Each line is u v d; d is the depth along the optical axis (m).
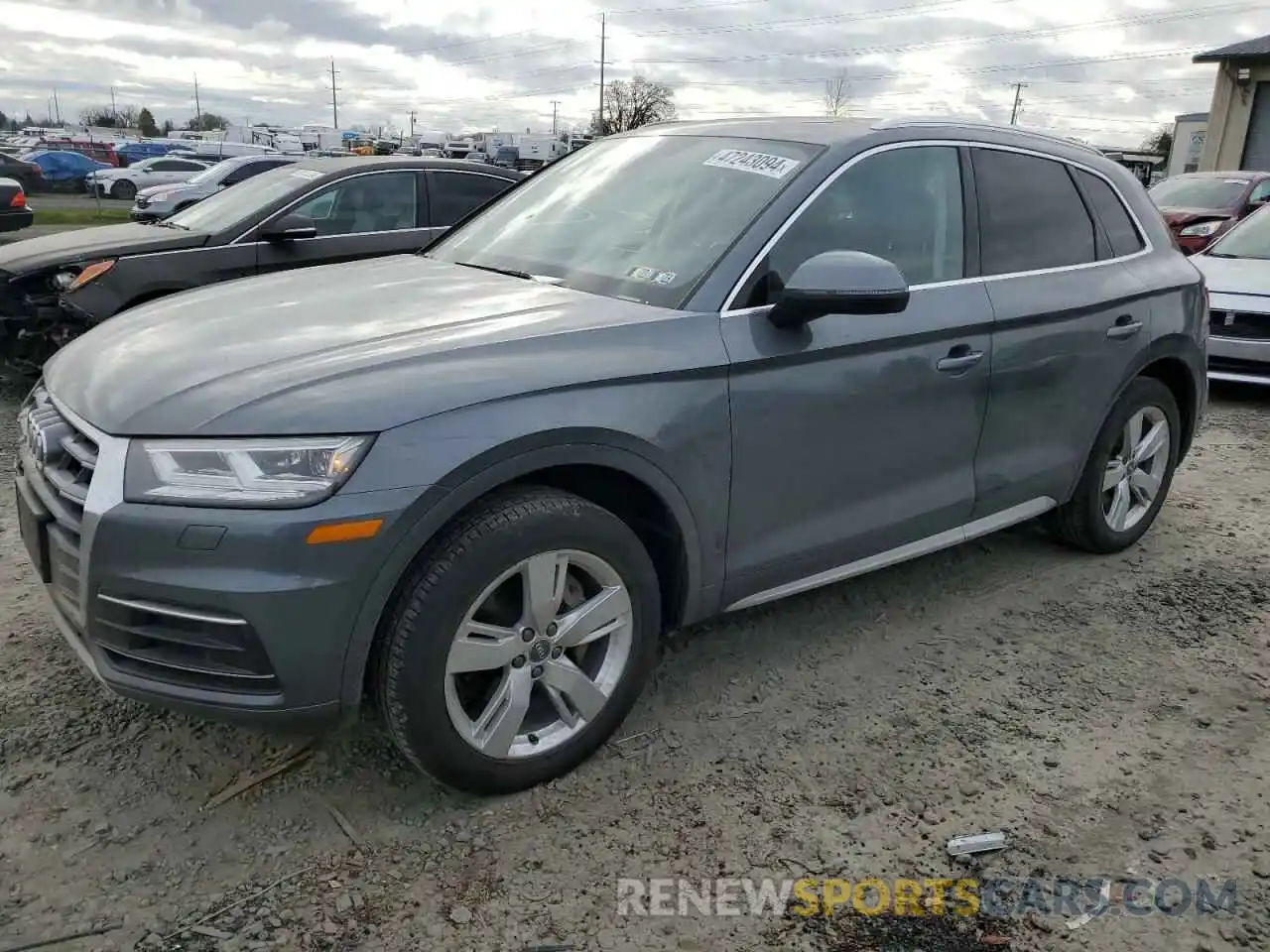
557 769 2.81
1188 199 14.84
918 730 3.15
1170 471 4.67
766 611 3.91
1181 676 3.53
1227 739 3.16
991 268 3.67
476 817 2.68
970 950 2.30
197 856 2.51
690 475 2.85
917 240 3.47
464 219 4.20
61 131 74.94
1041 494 4.04
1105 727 3.20
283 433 2.29
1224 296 7.32
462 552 2.46
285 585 2.26
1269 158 25.64
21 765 2.82
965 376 3.51
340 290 3.21
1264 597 4.18
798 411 3.06
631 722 3.14
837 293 2.80
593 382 2.64
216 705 2.37
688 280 3.03
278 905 2.36
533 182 4.16
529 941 2.29
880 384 3.26
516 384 2.53
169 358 2.63
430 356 2.54
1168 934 2.36
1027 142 3.96
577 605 2.77
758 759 2.97
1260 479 5.77
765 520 3.10
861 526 3.37
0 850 2.50
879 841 2.64
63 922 2.29
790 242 3.12
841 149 3.33
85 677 3.26
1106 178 4.28
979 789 2.87
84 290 6.27
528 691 2.68
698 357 2.84
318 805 2.71
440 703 2.50
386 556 2.34
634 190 3.56
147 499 2.29
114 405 2.46
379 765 2.88
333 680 2.38
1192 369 4.55
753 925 2.35
